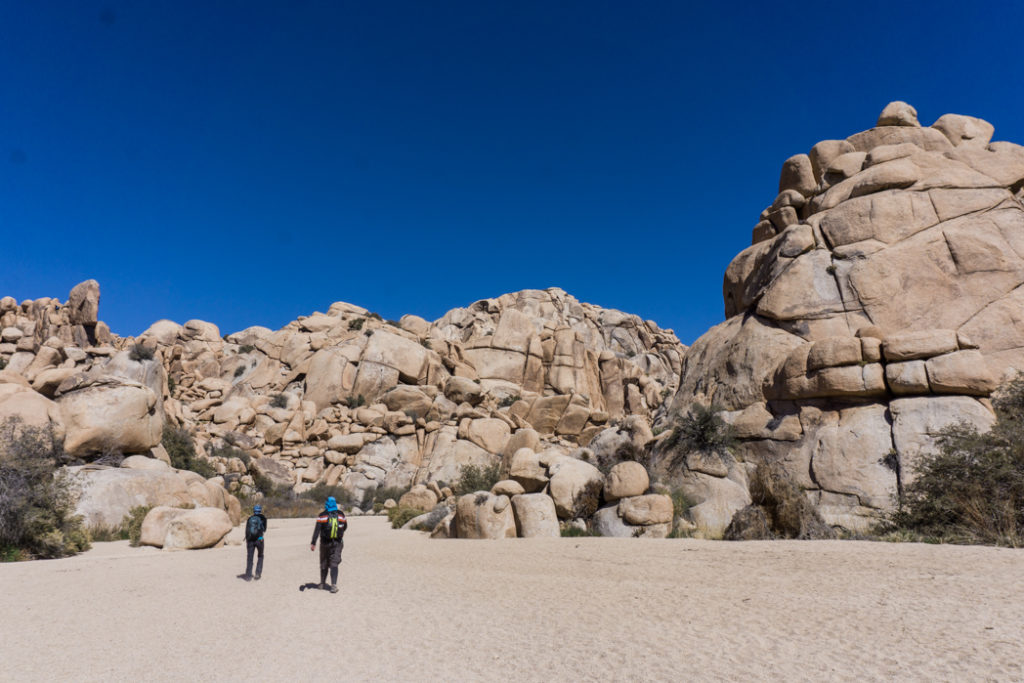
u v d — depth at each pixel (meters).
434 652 5.56
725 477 17.25
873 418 16.28
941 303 18.70
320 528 9.38
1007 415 14.39
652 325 91.06
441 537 18.62
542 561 11.56
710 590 7.80
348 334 63.59
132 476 21.23
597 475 17.75
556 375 68.12
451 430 47.72
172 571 11.56
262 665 5.21
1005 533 10.32
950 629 5.17
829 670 4.39
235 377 60.59
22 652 5.65
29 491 14.97
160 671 5.04
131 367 33.38
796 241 21.59
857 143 24.67
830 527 14.01
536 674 4.78
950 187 21.09
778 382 18.69
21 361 50.19
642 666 4.80
